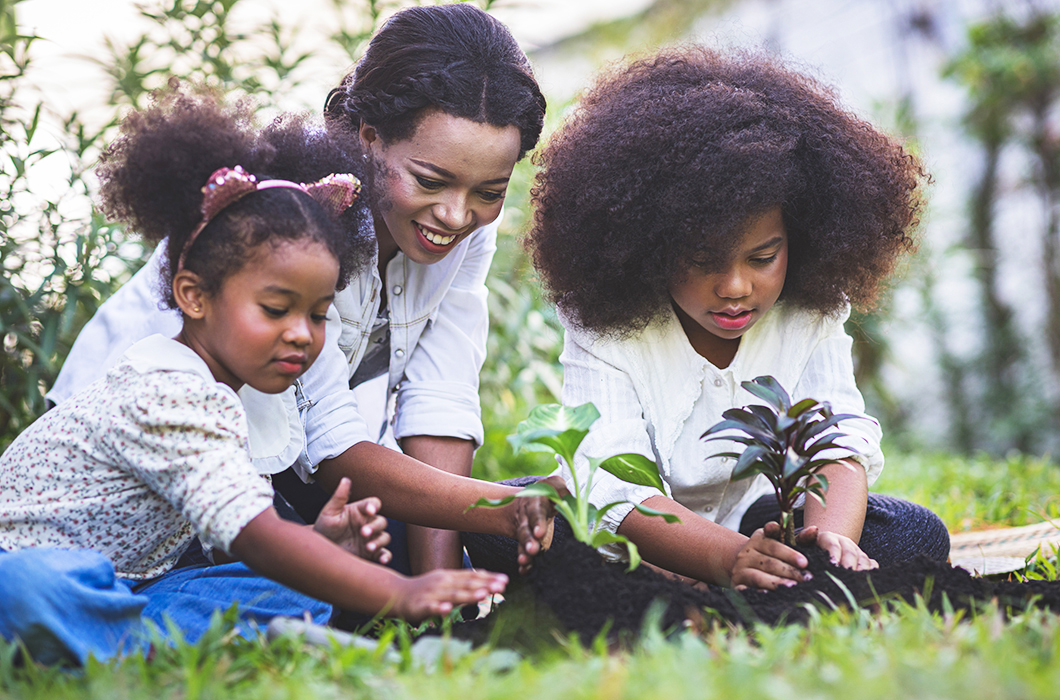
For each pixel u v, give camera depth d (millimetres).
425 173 1922
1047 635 1276
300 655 1365
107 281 2826
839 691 1097
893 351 6160
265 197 1641
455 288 2316
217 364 1703
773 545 1670
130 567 1715
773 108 1922
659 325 2104
